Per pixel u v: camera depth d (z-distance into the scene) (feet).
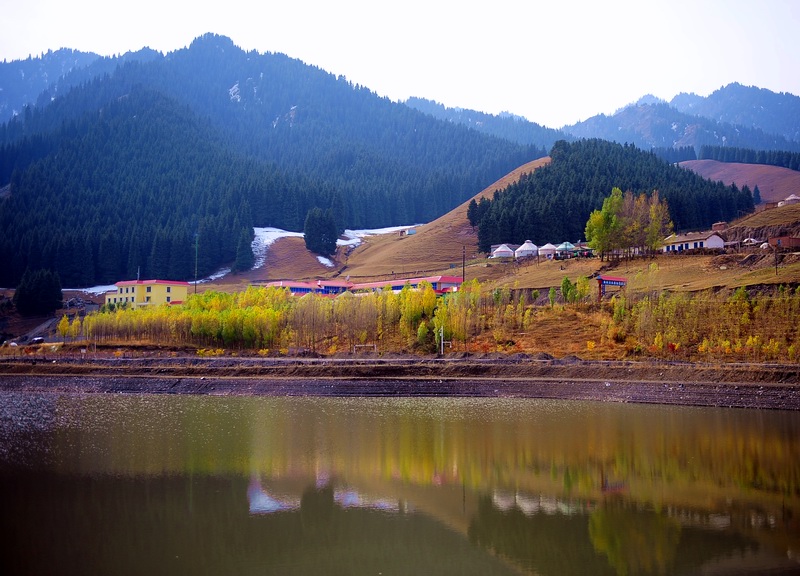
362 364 355.97
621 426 236.43
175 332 469.57
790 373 289.94
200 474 175.63
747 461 187.52
